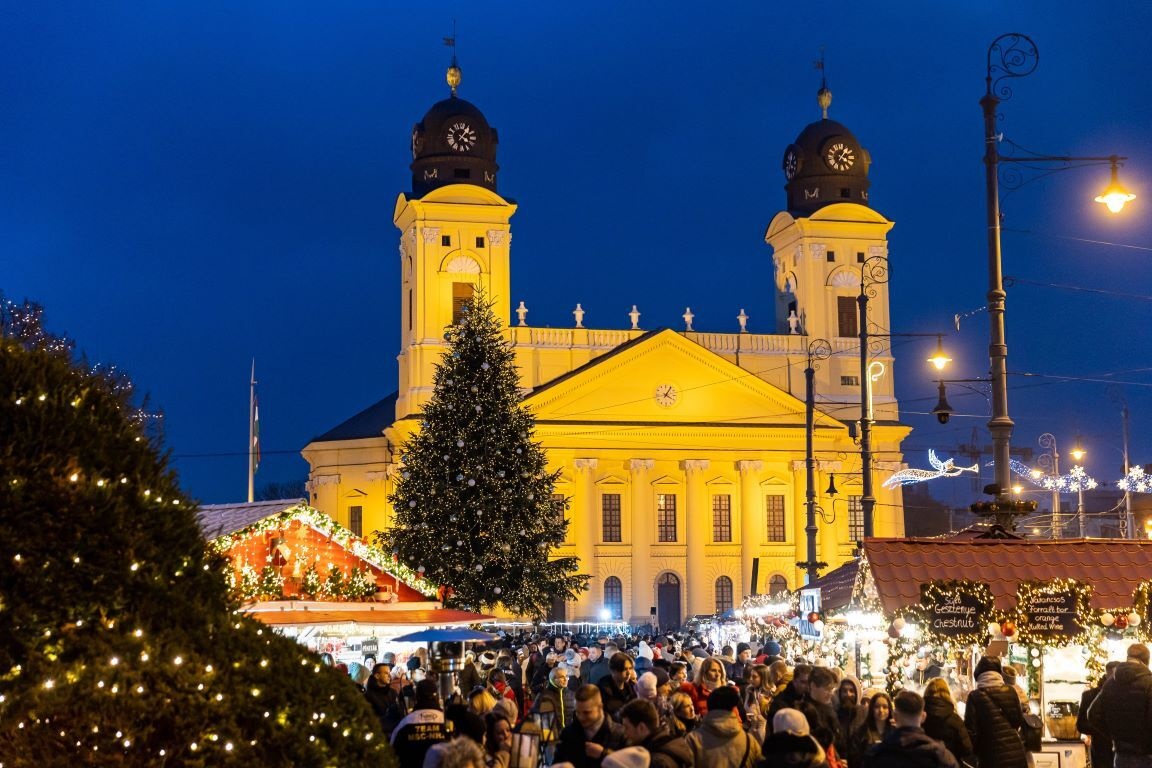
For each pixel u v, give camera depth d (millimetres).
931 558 22219
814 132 94875
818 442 89750
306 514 29297
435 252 86125
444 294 86062
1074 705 22422
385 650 35594
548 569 53906
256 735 10039
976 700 15508
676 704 15945
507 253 87062
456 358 54500
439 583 52312
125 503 10117
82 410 10297
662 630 81625
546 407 85812
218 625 10305
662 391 87562
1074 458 68312
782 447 89500
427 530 52750
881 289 92375
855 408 91000
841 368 91688
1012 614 21438
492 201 86562
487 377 54125
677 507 88688
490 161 88562
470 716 14297
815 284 92125
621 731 13781
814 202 93812
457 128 88062
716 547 88688
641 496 87688
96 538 9844
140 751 9648
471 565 52625
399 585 30672
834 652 27156
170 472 10680
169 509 10414
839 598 25688
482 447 53469
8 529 9641
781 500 89875
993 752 15297
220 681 9984
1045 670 22750
